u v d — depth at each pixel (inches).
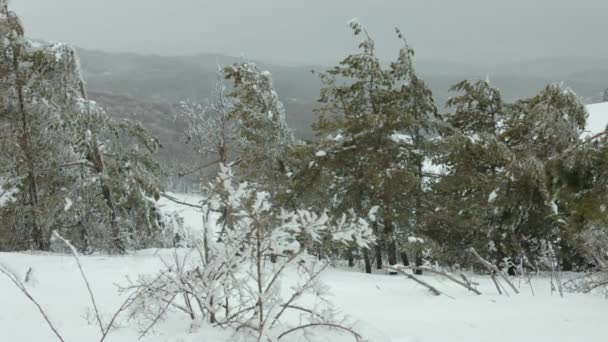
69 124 690.2
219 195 155.1
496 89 740.7
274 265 154.3
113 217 748.6
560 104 596.4
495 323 169.6
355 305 212.5
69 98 689.0
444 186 681.6
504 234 617.0
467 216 648.4
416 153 716.0
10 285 206.8
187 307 169.0
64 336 144.1
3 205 740.0
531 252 634.8
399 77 732.0
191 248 170.2
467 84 742.5
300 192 693.3
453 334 157.9
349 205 692.7
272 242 148.9
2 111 690.8
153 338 144.5
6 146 690.8
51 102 693.3
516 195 600.4
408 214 674.2
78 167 761.6
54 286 223.0
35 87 687.7
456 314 187.6
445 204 680.4
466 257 671.8
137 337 145.1
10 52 686.5
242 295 153.3
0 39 679.1
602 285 231.9
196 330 152.3
